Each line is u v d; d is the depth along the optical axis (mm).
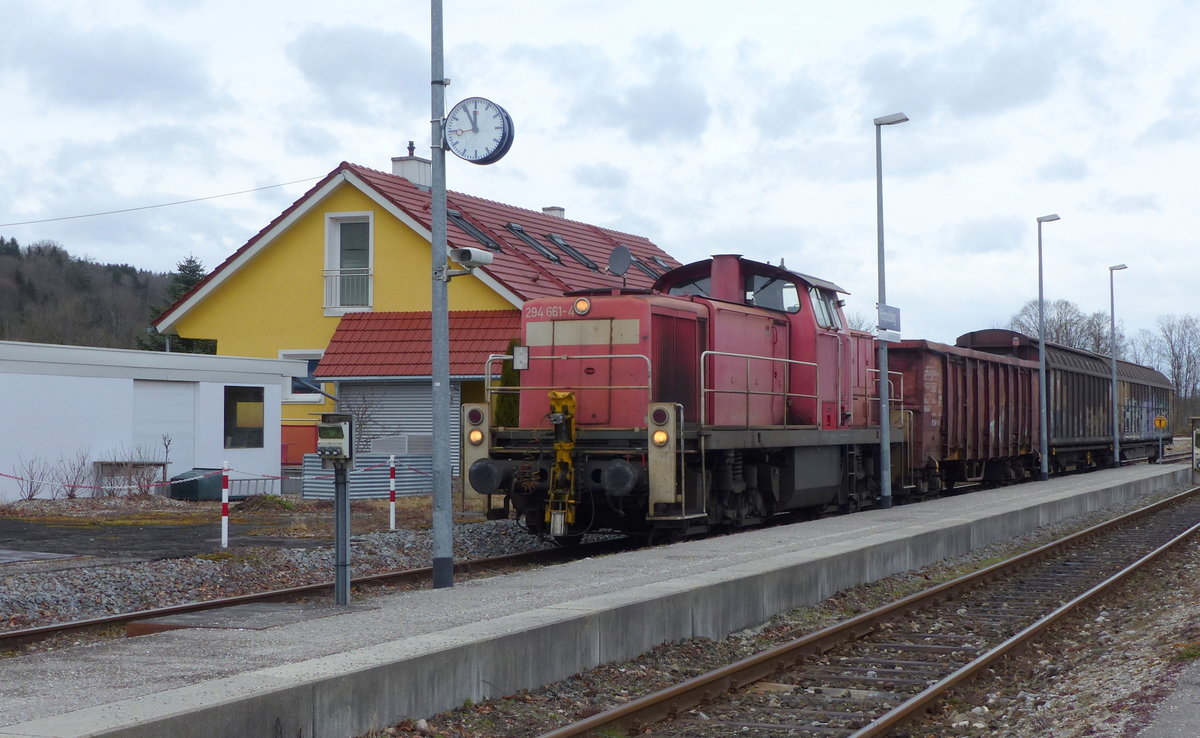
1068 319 125688
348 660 7617
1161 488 37406
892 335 23641
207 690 6727
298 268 33312
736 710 8625
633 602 10047
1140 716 7730
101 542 16641
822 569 13453
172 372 26203
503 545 18234
